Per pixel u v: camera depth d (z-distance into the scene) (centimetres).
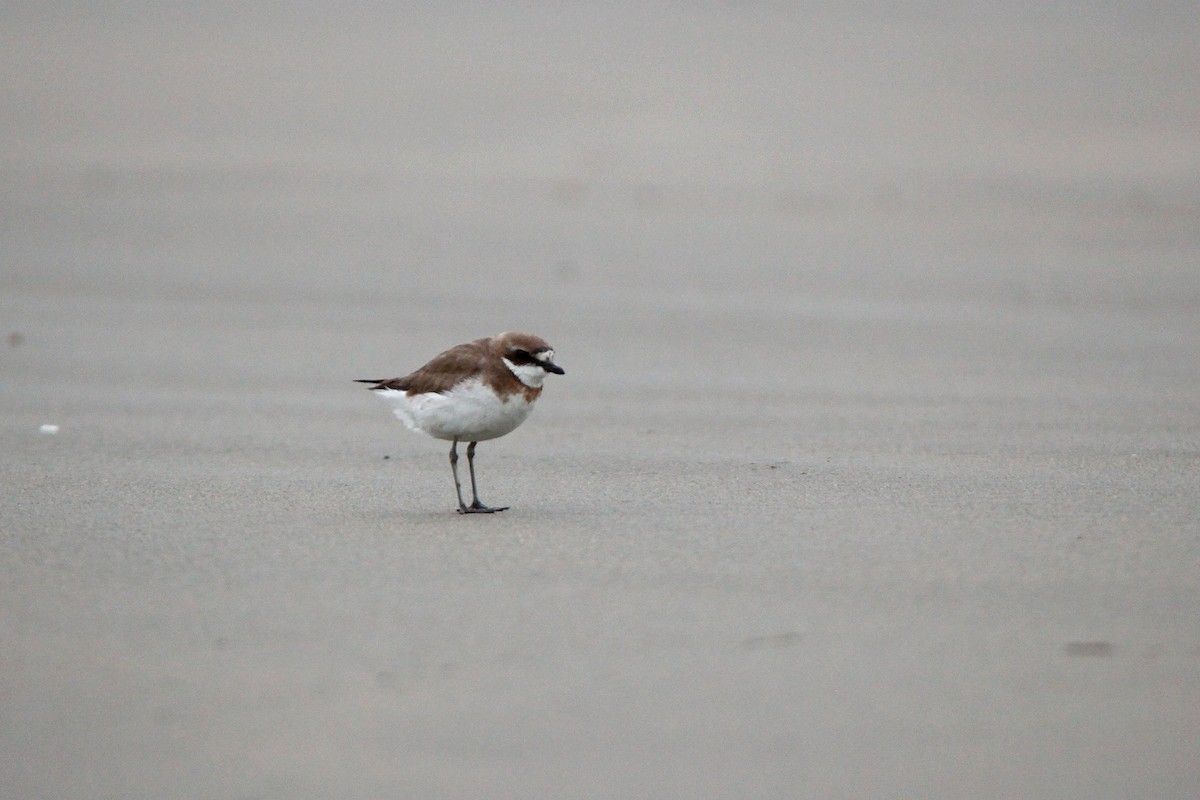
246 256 2577
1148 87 4406
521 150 3784
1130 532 951
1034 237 2767
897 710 680
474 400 1002
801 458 1226
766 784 617
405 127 4053
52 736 656
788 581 852
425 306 2120
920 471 1161
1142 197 3172
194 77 4616
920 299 2178
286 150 3788
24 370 1689
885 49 4925
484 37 5112
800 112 4175
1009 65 4697
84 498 1087
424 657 737
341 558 908
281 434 1360
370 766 630
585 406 1488
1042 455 1219
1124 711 679
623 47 4969
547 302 2155
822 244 2706
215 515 1031
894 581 850
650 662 731
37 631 776
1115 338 1861
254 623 787
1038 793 611
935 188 3303
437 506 1065
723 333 1920
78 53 4862
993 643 754
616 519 1009
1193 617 785
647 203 3175
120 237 2755
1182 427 1330
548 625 780
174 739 654
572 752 642
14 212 3006
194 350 1809
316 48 4994
